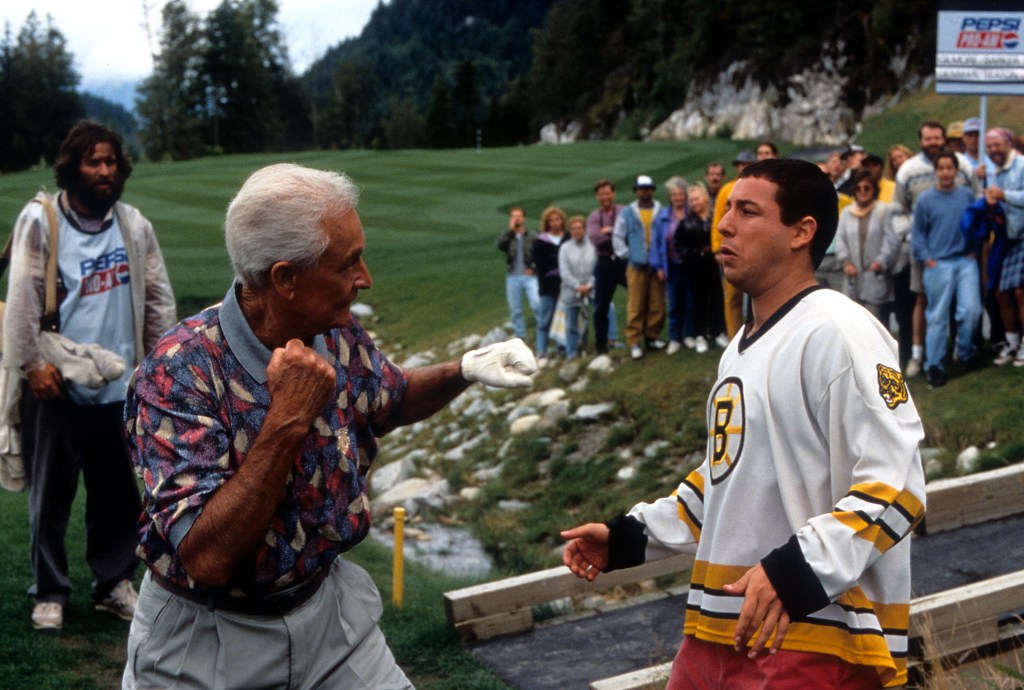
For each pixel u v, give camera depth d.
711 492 2.40
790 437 2.26
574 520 8.73
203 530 2.06
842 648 2.22
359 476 2.49
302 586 2.33
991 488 5.94
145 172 48.06
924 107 43.34
